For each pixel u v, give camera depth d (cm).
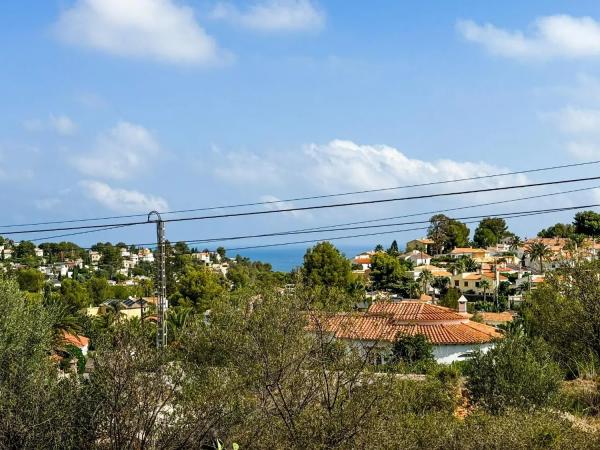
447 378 2100
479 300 11394
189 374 1419
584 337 2273
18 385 1341
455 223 17100
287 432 1286
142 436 1327
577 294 2284
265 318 1436
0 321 1483
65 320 2425
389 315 1455
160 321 2239
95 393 1324
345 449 1236
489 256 15375
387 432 1266
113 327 1389
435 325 3712
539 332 2381
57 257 13825
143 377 1335
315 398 1330
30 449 1277
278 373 1360
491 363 2009
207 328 1531
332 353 1354
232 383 1354
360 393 1277
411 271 12850
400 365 1375
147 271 17162
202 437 1320
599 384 2066
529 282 9406
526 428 1382
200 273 6881
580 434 1432
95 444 1326
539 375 1953
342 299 1431
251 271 10194
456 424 1403
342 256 6575
